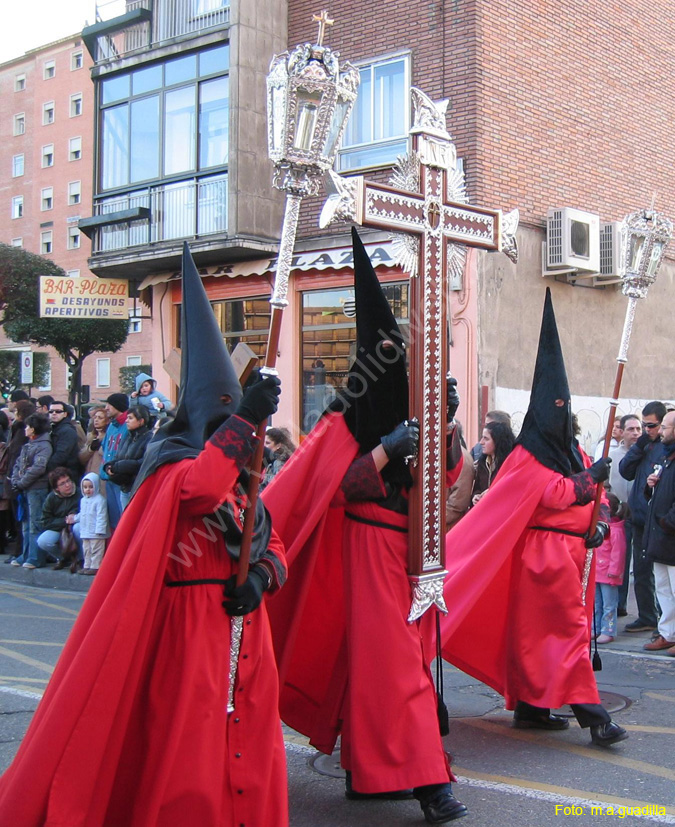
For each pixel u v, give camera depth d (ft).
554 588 16.02
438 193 14.32
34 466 34.99
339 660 13.98
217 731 9.86
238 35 46.68
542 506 16.21
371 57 44.27
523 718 17.28
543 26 43.60
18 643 24.23
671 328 51.13
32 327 84.12
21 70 137.90
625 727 17.15
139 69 51.42
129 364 123.65
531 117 42.78
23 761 9.46
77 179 129.39
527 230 42.34
